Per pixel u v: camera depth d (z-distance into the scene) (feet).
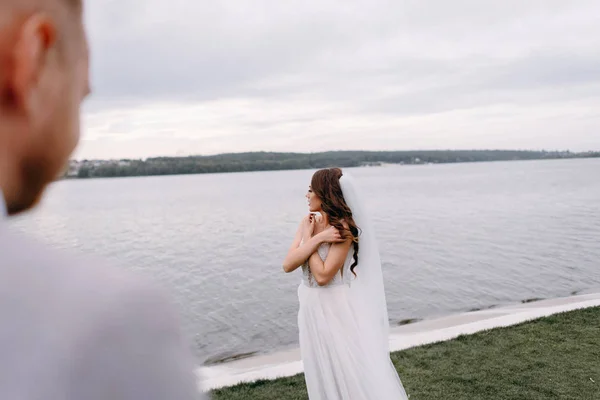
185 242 86.28
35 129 1.47
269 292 48.75
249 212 148.97
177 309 1.51
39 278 1.34
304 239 12.75
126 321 1.35
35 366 1.26
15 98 1.42
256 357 25.91
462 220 105.29
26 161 1.47
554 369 18.45
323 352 12.26
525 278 51.06
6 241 1.36
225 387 17.89
